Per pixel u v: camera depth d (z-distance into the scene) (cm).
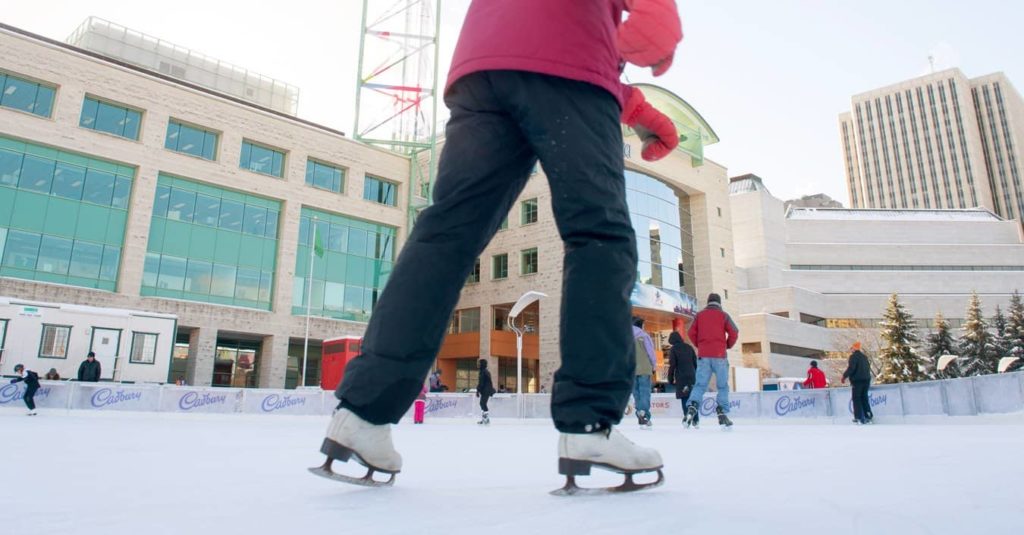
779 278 8281
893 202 15300
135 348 2203
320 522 115
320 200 3512
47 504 133
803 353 7019
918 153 15238
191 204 3088
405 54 4069
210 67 4612
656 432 730
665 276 4062
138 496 145
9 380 1465
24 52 2692
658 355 4097
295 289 3356
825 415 1418
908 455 266
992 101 15375
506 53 159
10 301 1981
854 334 6581
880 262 8712
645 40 135
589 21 161
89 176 2809
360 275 3631
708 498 145
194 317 2956
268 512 125
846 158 16662
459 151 169
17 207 2606
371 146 3784
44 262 2630
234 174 3212
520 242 3906
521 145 171
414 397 167
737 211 8462
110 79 2902
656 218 4125
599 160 158
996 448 304
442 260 167
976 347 5891
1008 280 8269
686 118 4481
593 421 157
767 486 167
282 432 672
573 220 159
